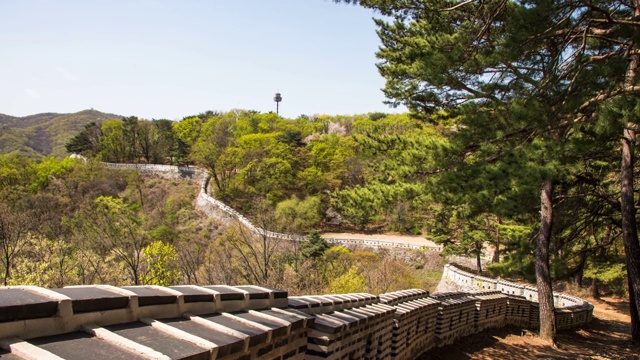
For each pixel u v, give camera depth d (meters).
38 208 49.34
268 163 69.62
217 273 26.55
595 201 18.34
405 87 15.28
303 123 119.25
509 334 16.34
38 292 2.97
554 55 12.17
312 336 5.47
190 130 105.44
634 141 13.70
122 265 26.53
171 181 80.31
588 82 10.31
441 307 12.30
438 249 47.72
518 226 21.94
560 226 18.83
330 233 60.19
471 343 13.77
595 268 25.53
